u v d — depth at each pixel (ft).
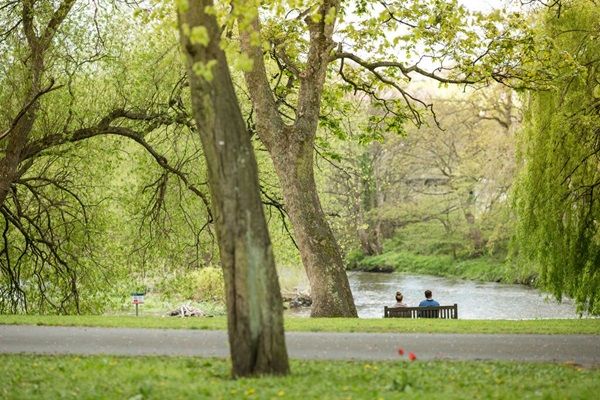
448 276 226.17
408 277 227.40
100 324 58.29
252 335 36.70
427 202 249.96
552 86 81.15
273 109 76.43
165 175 94.53
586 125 81.71
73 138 86.84
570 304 151.64
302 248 75.92
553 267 85.92
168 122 88.69
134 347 48.21
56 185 93.30
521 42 79.71
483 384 36.35
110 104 88.84
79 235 97.91
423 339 51.49
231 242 36.42
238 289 36.55
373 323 60.29
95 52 84.94
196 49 36.88
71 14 83.30
